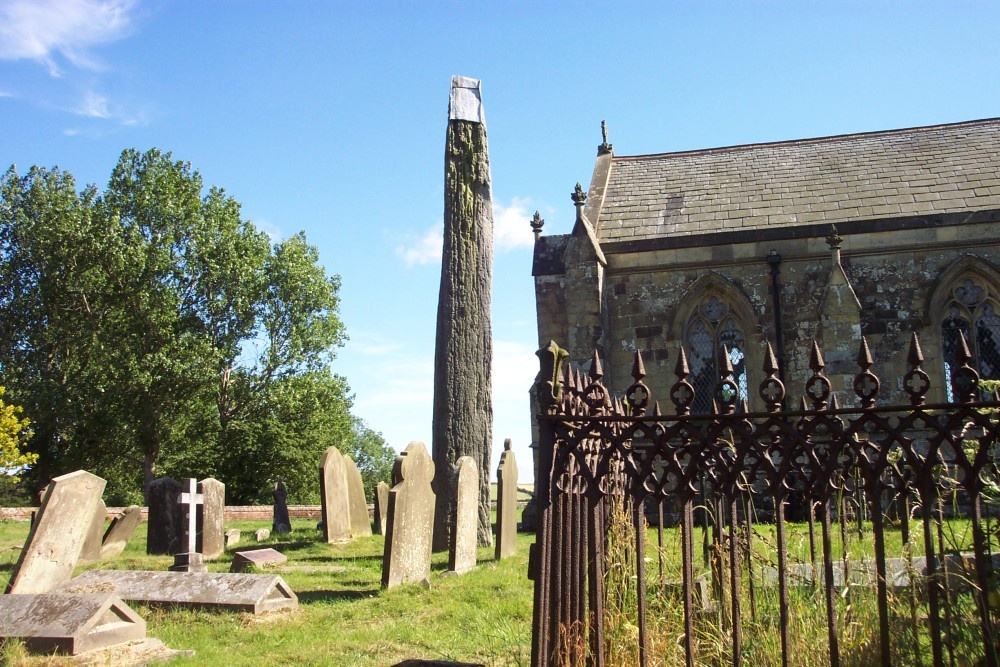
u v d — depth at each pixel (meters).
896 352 21.94
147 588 10.98
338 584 12.91
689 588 5.16
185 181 51.16
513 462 15.78
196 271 50.25
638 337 23.30
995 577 5.56
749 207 24.92
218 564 17.31
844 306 21.33
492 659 7.96
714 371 23.06
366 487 79.25
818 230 22.66
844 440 4.84
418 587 11.66
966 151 25.72
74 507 12.38
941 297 22.05
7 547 20.19
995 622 5.20
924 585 6.39
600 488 6.09
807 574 7.68
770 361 5.03
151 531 19.56
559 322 23.12
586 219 23.44
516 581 11.82
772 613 6.60
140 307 48.00
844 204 24.11
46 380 47.81
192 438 50.25
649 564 7.51
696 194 26.19
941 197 23.52
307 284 51.78
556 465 5.50
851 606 6.18
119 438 48.88
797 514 19.27
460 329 16.94
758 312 22.77
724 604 6.52
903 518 5.67
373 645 8.86
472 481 13.73
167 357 46.78
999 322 21.83
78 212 48.41
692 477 5.15
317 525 28.08
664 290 23.34
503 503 15.11
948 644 5.08
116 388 47.03
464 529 13.37
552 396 5.54
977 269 21.88
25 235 49.03
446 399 16.73
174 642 9.27
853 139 28.12
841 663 5.82
